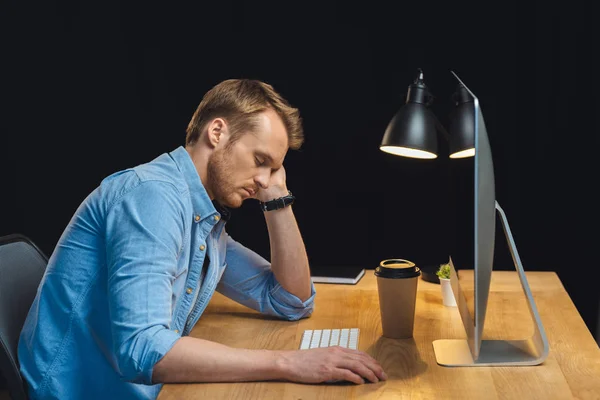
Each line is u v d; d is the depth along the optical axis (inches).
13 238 66.2
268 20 131.8
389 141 69.9
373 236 134.0
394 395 50.7
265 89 63.1
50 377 57.9
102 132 137.9
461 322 68.1
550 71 124.0
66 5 135.9
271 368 53.0
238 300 72.7
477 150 50.3
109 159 138.5
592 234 125.5
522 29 124.2
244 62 133.3
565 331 64.8
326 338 63.4
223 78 134.3
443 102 128.3
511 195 127.3
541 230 127.2
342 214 134.3
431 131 69.7
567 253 126.7
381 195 133.0
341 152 132.7
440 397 50.3
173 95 135.8
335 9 129.6
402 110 70.4
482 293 53.0
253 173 62.6
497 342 60.9
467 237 56.1
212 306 75.6
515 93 125.5
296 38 131.3
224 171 62.1
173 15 134.0
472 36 126.0
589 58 122.4
